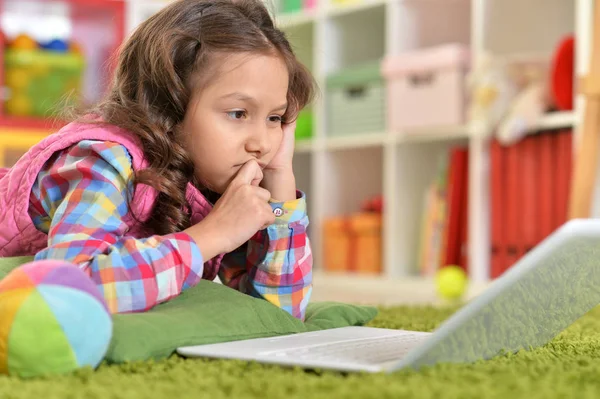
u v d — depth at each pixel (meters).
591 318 1.54
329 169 3.50
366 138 3.24
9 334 0.80
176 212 1.12
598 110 2.26
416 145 3.17
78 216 1.02
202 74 1.14
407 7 3.19
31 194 1.13
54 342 0.81
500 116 2.70
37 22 3.78
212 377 0.78
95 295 0.86
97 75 3.67
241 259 1.30
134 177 1.08
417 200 3.17
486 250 2.79
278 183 1.26
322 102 3.45
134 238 1.02
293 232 1.22
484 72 2.67
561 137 2.57
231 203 1.07
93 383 0.76
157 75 1.16
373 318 1.39
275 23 1.32
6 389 0.74
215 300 1.10
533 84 2.64
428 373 0.77
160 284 0.99
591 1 2.40
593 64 2.24
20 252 1.17
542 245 0.71
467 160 2.89
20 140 3.36
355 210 3.58
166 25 1.18
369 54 3.61
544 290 0.82
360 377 0.78
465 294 2.66
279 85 1.16
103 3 3.60
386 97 3.17
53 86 3.46
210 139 1.13
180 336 0.96
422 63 2.90
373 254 3.24
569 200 2.54
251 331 1.08
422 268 3.06
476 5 2.82
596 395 0.69
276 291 1.23
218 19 1.16
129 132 1.12
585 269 0.83
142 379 0.79
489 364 0.85
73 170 1.06
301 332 1.16
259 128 1.15
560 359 0.93
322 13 3.48
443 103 2.84
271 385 0.72
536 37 2.88
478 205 2.77
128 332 0.92
